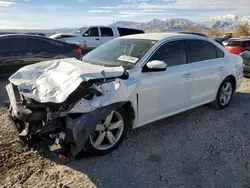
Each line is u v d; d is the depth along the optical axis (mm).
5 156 3293
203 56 4727
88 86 3023
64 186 2756
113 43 4582
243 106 5594
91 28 13492
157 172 3068
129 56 3918
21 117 3092
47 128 2898
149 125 4422
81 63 3748
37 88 3164
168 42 4156
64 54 8273
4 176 2914
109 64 3887
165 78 3912
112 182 2861
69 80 3062
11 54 7484
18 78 3562
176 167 3182
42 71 3615
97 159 3316
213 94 5000
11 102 3533
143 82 3621
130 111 3594
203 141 3900
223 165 3250
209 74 4727
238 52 12422
